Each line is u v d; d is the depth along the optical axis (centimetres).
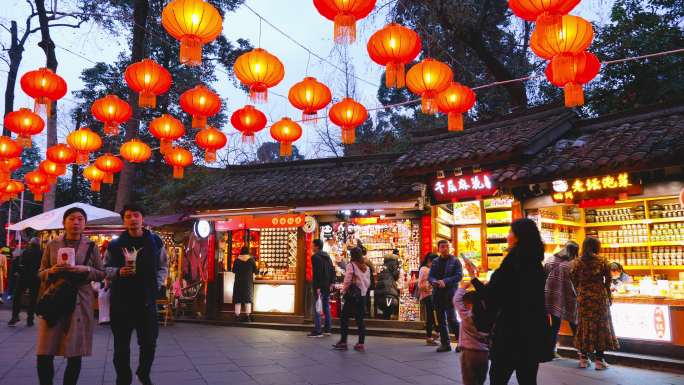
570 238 1093
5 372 658
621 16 1482
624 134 952
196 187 2083
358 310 903
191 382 622
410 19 1574
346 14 548
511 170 982
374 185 1206
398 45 622
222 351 864
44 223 1439
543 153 1016
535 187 978
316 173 1427
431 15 1526
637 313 838
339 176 1347
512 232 450
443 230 1266
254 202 1307
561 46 541
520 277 429
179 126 963
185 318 1398
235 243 1424
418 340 1048
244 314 1324
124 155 1073
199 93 796
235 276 1296
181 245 1450
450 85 727
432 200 1153
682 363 745
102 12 1777
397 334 1113
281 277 1342
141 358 543
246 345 939
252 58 677
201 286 1417
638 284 927
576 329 771
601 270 757
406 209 1175
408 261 1205
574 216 1085
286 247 1373
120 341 525
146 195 2345
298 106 761
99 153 2477
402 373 700
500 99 1828
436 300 899
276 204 1288
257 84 694
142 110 2412
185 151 1098
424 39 1579
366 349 910
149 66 730
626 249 1042
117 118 876
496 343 426
